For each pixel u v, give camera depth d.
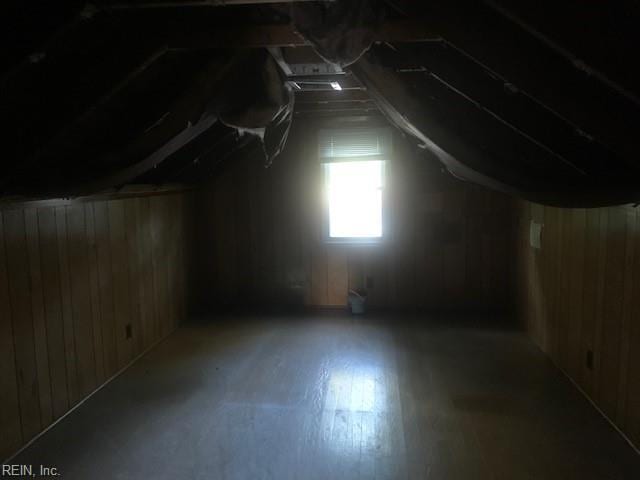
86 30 1.78
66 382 2.88
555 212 3.54
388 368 3.52
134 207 3.79
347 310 5.08
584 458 2.34
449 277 4.96
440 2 1.53
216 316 4.95
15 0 1.54
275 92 2.50
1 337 2.37
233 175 5.09
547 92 1.60
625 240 2.46
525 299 4.34
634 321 2.38
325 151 4.86
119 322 3.52
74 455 2.43
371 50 2.24
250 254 5.19
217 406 2.96
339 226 5.09
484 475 2.22
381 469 2.29
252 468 2.31
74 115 2.04
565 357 3.36
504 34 1.53
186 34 1.95
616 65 1.24
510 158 2.57
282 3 1.84
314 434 2.61
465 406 2.91
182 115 2.45
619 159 2.08
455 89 2.28
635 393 2.37
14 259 2.46
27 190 2.28
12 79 1.76
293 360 3.71
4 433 2.38
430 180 4.86
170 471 2.29
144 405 2.98
